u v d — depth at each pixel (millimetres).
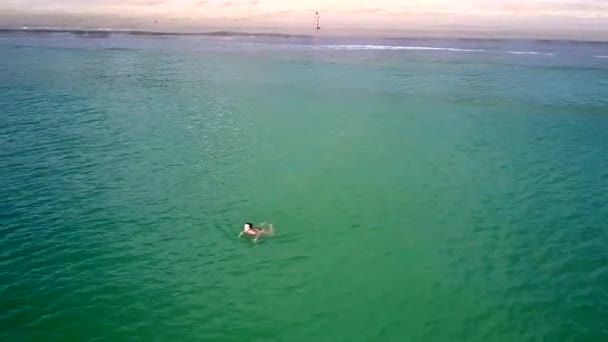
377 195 26938
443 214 25203
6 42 59969
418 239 23281
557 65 49781
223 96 41875
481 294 19938
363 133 34719
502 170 29625
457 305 19438
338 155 31484
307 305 19500
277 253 22344
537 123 36438
